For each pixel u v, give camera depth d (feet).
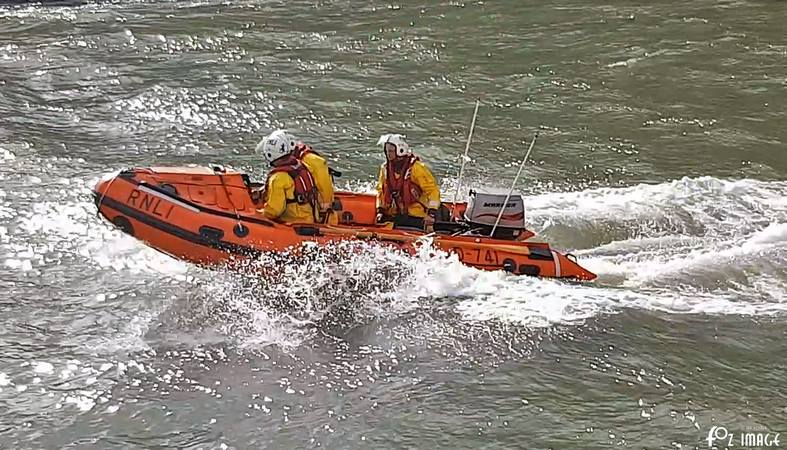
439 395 19.86
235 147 34.96
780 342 21.90
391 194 24.81
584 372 20.70
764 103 39.86
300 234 23.58
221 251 23.43
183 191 23.95
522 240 25.34
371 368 20.77
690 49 47.03
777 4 54.95
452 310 22.90
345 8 55.42
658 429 18.84
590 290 24.06
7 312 22.72
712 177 32.60
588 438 18.57
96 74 42.93
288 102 39.78
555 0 56.65
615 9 54.54
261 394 19.79
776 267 25.50
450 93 41.22
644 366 20.93
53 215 27.94
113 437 18.40
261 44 48.19
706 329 22.39
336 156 34.24
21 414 18.98
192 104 39.22
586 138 36.29
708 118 38.24
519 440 18.52
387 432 18.72
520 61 45.60
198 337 21.75
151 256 25.31
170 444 18.24
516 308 23.02
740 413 19.34
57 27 51.08
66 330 22.03
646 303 23.50
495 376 20.54
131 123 36.99
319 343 21.63
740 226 28.14
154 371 20.47
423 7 55.36
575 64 45.06
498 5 55.52
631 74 43.55
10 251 25.64
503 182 32.32
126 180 23.89
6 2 56.65
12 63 44.24
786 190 30.94
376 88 41.70
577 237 27.53
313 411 19.30
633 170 33.40
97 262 25.07
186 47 47.52
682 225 28.22
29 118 36.99
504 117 38.47
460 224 25.22
